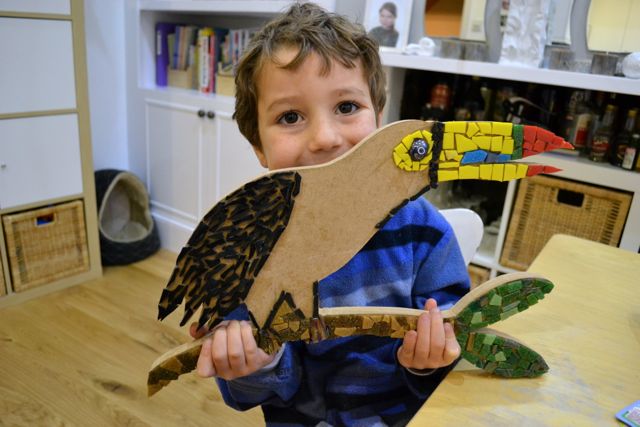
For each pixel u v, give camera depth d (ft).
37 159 6.31
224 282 1.77
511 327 2.27
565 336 2.22
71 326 6.13
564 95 5.62
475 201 6.63
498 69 4.97
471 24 5.57
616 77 4.48
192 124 7.54
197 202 7.84
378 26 5.87
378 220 1.79
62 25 6.14
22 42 5.83
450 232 2.77
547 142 1.73
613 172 4.89
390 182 1.77
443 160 1.76
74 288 7.00
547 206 5.38
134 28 8.05
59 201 6.70
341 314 1.85
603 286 2.69
